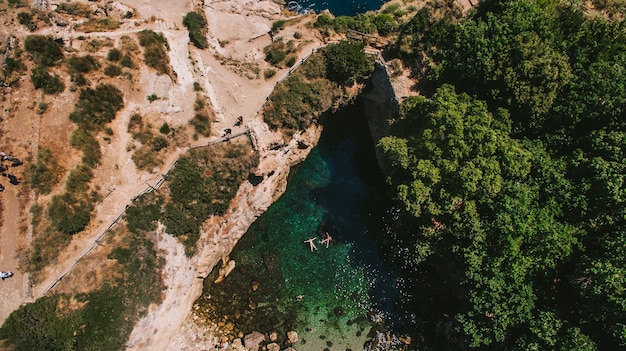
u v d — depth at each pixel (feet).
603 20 203.51
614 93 179.73
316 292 219.41
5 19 185.88
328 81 238.27
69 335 174.09
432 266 218.79
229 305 214.69
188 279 209.05
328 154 253.24
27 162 180.96
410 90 229.04
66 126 188.65
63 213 181.68
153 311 194.08
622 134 174.91
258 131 222.28
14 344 167.12
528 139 195.42
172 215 204.33
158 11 235.40
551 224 170.81
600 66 187.93
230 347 204.64
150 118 207.31
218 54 240.53
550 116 192.13
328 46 236.02
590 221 170.09
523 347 169.37
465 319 184.34
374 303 216.54
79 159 189.37
